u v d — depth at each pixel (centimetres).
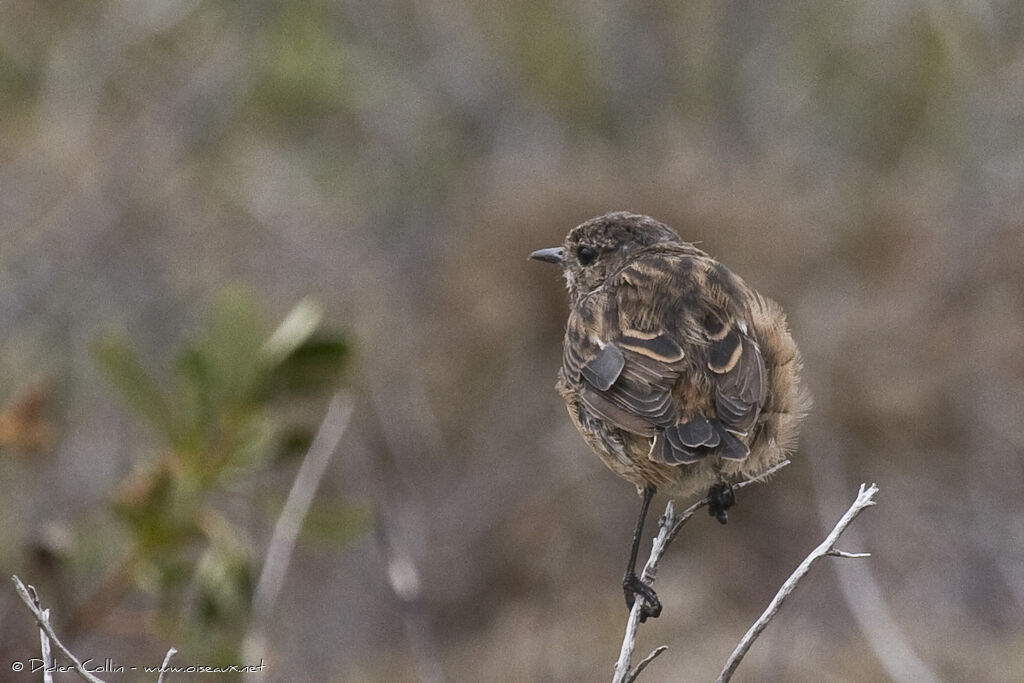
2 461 1167
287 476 1110
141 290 1530
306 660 1344
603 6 1972
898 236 1661
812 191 1809
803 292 1600
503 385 1550
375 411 1473
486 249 1620
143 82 1773
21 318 1455
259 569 929
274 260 1641
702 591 1378
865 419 1476
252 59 1830
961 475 1454
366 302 1606
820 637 1309
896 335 1519
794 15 1978
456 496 1455
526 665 1315
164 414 790
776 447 723
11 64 1775
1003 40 1864
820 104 1941
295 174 1762
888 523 1425
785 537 1394
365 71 1900
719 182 1734
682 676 1282
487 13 1969
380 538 896
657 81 1936
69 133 1670
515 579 1399
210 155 1748
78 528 871
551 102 1920
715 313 729
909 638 1325
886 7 1931
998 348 1512
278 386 793
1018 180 1709
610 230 871
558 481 1455
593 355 741
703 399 704
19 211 1562
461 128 1891
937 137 1858
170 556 805
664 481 729
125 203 1602
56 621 852
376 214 1767
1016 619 1347
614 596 1384
